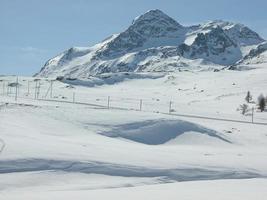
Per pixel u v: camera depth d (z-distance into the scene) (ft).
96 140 210.79
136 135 244.83
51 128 223.30
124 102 467.11
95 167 145.38
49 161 144.97
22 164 141.18
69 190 124.06
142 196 96.53
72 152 158.51
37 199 95.76
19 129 202.59
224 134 271.28
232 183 127.34
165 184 127.13
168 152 185.26
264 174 162.30
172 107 441.27
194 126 266.16
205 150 214.69
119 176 142.61
